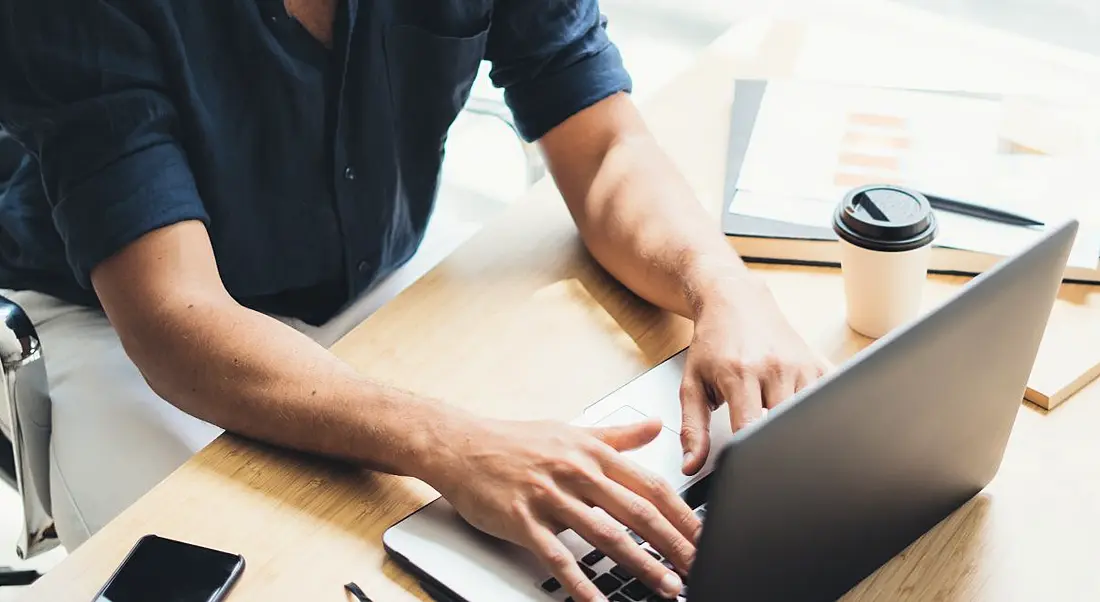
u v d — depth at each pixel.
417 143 1.46
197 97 1.21
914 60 1.55
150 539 0.93
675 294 1.16
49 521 1.28
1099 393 1.07
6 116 1.13
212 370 1.05
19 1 1.08
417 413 0.99
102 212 1.09
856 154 1.34
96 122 1.10
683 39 2.42
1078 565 0.92
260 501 0.98
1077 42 1.88
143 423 1.31
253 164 1.32
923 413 0.83
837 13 2.11
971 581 0.91
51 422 1.24
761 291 1.13
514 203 1.37
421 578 0.90
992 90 1.46
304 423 1.01
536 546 0.89
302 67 1.29
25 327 1.17
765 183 1.31
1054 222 1.20
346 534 0.95
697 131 1.44
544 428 0.97
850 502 0.82
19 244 1.42
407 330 1.17
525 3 1.34
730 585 0.76
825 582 0.86
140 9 1.14
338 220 1.41
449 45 1.36
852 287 1.11
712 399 1.06
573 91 1.34
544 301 1.21
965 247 1.18
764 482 0.72
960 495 0.96
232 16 1.23
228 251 1.36
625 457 0.96
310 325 1.49
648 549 0.92
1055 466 1.00
